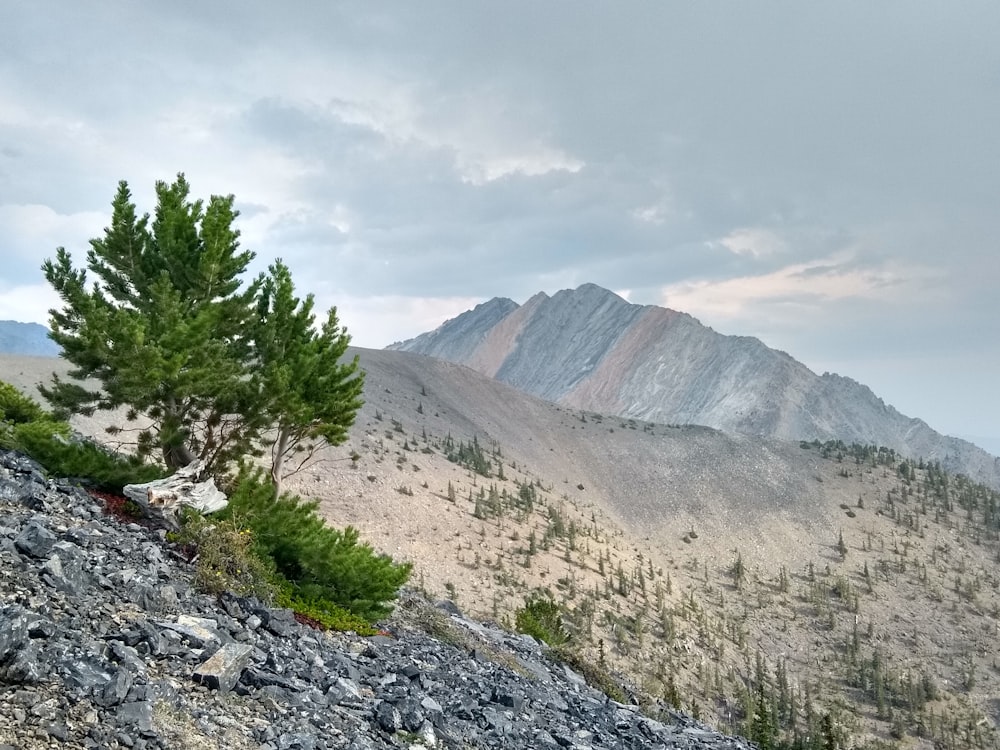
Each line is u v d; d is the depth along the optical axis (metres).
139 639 11.20
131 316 22.31
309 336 27.05
